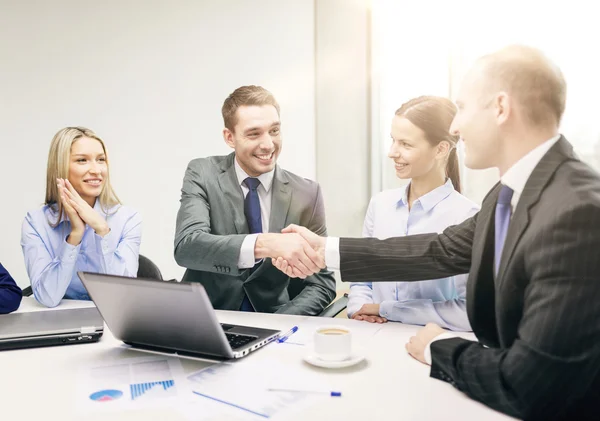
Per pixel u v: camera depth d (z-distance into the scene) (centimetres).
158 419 86
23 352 123
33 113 263
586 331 81
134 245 223
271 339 128
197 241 180
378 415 86
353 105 258
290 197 224
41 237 205
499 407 88
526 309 89
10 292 168
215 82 264
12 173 263
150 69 263
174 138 264
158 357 118
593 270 81
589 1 215
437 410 88
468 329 142
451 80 241
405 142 176
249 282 208
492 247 112
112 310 117
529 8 225
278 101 263
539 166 98
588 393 83
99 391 98
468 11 236
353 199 262
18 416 88
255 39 263
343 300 214
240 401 92
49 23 261
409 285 174
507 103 101
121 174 265
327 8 258
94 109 264
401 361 113
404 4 246
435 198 176
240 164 222
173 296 103
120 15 261
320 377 103
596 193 87
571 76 220
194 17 262
